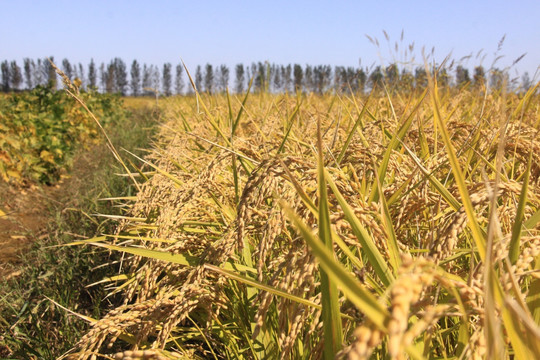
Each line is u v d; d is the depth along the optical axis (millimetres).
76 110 14898
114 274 3533
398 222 1646
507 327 869
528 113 3572
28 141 9805
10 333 2889
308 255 1129
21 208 6902
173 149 3611
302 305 1287
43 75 70250
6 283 3697
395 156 2150
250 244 2299
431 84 1131
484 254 1043
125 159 8367
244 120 5160
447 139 1080
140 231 2822
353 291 631
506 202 1659
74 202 6414
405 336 576
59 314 3105
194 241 2021
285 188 1557
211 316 1864
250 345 1756
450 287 893
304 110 5117
